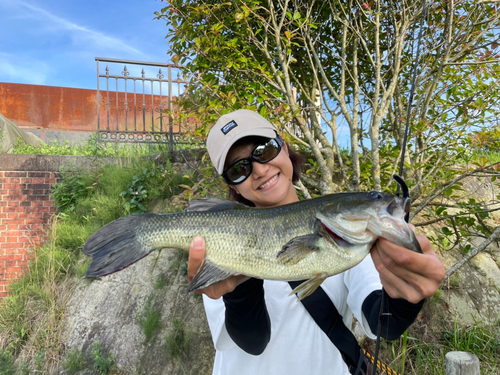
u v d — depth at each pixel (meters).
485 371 3.07
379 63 3.65
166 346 3.99
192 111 4.13
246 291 1.33
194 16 3.98
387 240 1.12
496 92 3.51
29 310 5.14
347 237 1.19
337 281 1.64
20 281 5.75
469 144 3.29
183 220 1.39
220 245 1.35
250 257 1.32
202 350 3.85
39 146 9.46
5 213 6.38
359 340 3.22
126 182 6.02
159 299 4.50
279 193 1.68
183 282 4.55
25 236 6.38
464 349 3.29
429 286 1.04
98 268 1.32
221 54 3.83
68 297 5.22
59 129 14.12
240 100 3.71
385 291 1.27
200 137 3.83
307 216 1.30
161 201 5.70
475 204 3.49
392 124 4.20
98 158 6.76
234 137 1.62
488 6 3.67
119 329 4.43
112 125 13.31
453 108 3.51
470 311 3.66
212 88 4.04
